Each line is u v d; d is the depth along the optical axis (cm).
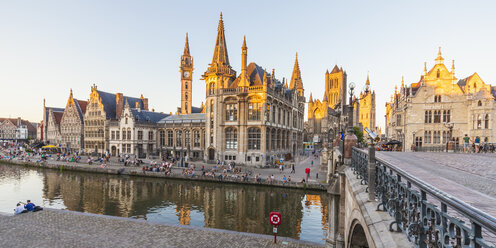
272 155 5984
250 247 1551
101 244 1525
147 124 7894
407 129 4419
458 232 330
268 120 5778
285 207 3234
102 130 8312
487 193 724
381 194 677
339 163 1759
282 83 7112
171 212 3078
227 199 3581
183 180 4653
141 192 3975
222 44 6456
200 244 1572
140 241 1587
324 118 11562
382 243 486
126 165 5853
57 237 1608
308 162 6681
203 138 7144
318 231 2506
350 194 1001
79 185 4419
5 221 1880
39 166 6159
